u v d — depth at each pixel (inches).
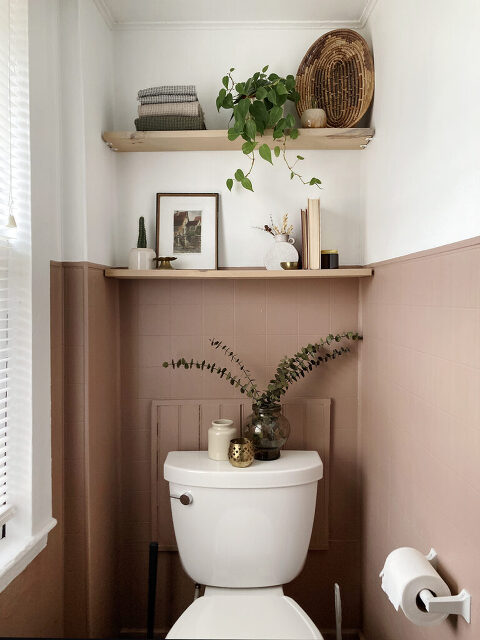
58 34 65.0
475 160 42.1
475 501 42.2
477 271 41.7
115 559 80.2
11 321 56.9
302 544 71.9
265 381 82.1
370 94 74.5
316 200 75.5
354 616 82.9
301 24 78.5
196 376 82.0
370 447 76.2
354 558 82.9
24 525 56.8
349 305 82.0
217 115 80.0
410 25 58.6
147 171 80.7
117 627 81.4
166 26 78.6
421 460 55.2
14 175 56.7
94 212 70.1
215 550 70.6
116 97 79.7
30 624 57.3
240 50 79.5
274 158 80.7
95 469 70.4
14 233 56.8
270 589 71.2
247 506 70.1
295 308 81.9
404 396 60.8
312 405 81.7
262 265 81.1
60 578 66.5
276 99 71.4
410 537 58.9
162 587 82.5
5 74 53.6
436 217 50.8
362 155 80.2
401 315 61.8
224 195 80.9
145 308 81.7
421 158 55.0
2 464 56.1
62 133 66.2
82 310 66.9
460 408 45.2
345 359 82.3
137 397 82.2
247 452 71.5
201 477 70.0
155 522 81.7
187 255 79.9
